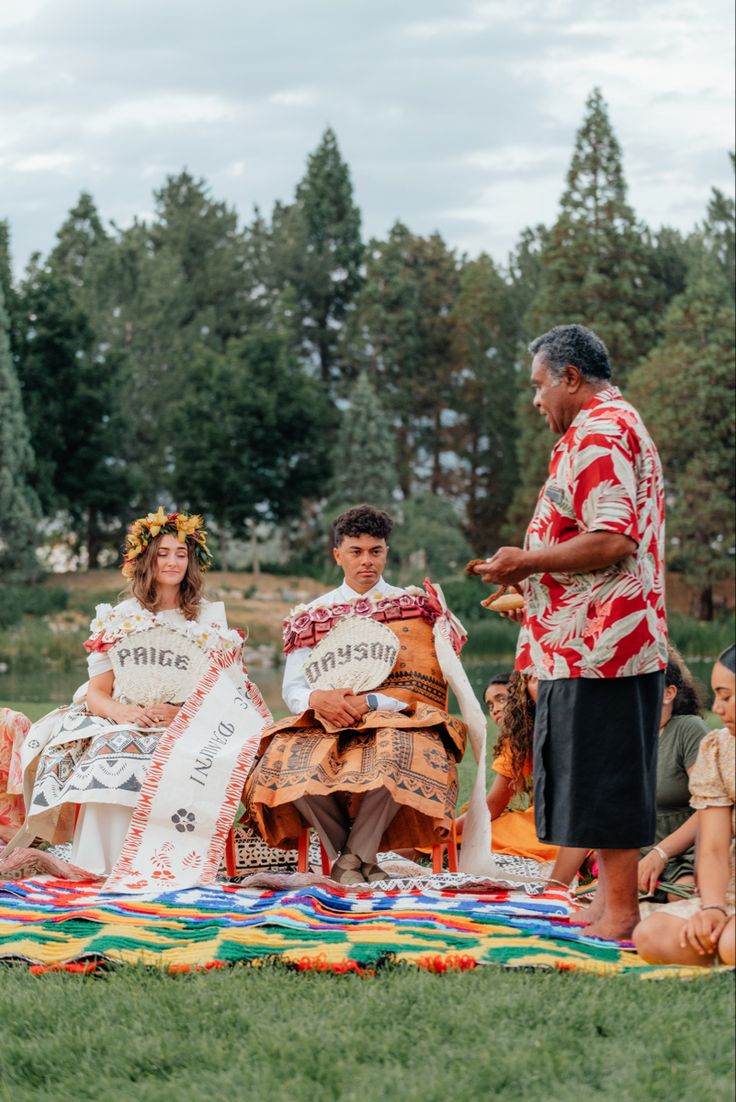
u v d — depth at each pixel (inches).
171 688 252.7
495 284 2728.8
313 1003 147.2
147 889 220.5
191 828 229.8
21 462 2129.7
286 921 178.4
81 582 2283.5
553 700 180.7
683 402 1991.9
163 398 2598.4
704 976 150.3
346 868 224.7
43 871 233.6
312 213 3078.2
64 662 1695.4
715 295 2048.5
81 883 230.5
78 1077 132.4
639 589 178.2
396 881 217.9
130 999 150.3
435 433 2861.7
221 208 3189.0
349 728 232.4
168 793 230.7
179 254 3075.8
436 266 2962.6
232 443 2433.6
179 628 260.4
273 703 867.4
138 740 240.8
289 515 2573.8
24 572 2064.5
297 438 2503.7
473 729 238.8
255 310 3024.1
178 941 174.6
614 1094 120.7
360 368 2805.1
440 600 249.6
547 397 189.6
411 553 2309.3
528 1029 136.7
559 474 184.5
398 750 223.5
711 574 2001.7
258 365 2513.5
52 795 241.6
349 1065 130.0
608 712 177.0
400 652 244.1
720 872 160.1
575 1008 140.8
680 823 218.2
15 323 2361.0
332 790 223.0
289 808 230.5
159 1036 139.9
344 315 3080.7
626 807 176.4
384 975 157.0
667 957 159.8
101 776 235.0
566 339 188.7
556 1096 121.3
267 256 3068.4
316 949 164.4
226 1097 124.5
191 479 2423.7
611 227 2300.7
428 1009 143.3
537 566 175.0
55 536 2512.3
